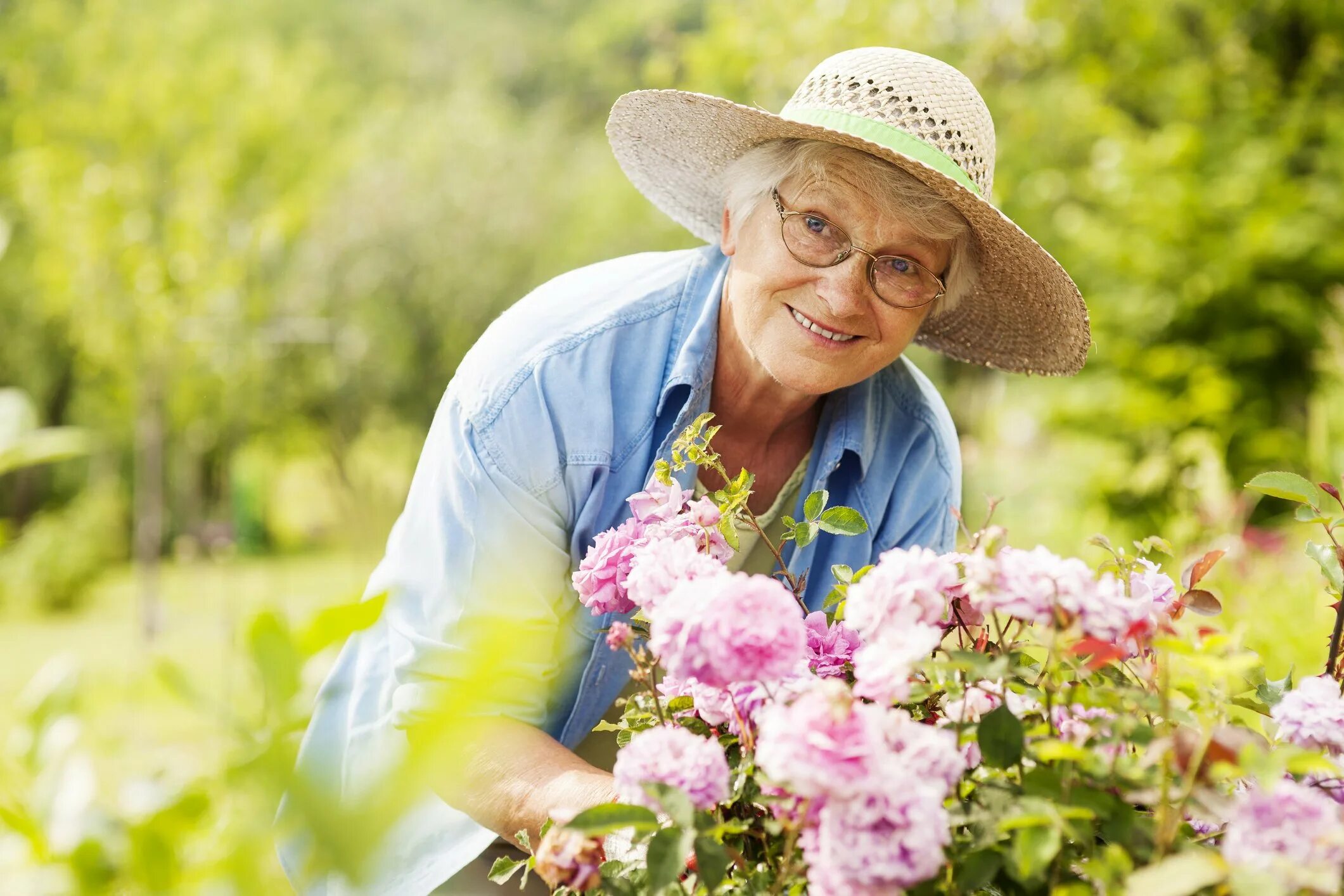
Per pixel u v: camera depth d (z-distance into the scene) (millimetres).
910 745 868
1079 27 6445
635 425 1531
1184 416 5648
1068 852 929
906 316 1462
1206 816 890
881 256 1427
